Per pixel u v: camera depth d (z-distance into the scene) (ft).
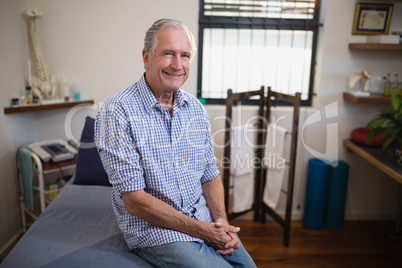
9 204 7.58
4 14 7.14
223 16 8.96
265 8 8.97
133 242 4.34
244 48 9.19
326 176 8.84
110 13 8.09
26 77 8.02
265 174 8.91
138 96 4.29
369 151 8.10
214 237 4.16
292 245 8.36
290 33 9.12
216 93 9.45
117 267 4.15
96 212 5.57
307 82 9.39
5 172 7.38
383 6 8.39
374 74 8.85
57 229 5.03
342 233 9.01
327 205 9.22
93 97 8.41
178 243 4.11
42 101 7.89
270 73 9.36
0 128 7.14
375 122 7.37
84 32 8.12
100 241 4.76
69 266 4.15
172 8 8.20
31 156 7.26
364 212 9.66
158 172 4.23
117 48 8.25
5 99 7.29
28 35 8.02
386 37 7.97
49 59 8.16
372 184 9.55
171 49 4.10
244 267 4.44
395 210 9.60
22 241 4.75
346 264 7.64
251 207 9.14
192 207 4.59
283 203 9.55
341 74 8.86
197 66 9.20
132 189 4.00
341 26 8.59
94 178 6.63
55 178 8.58
